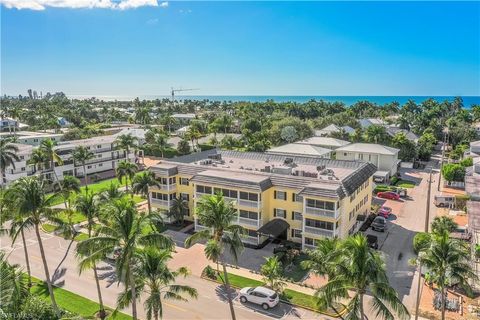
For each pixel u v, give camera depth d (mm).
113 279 41219
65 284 40219
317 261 30266
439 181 77688
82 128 144500
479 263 37688
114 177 91188
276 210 49906
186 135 123500
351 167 56844
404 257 44844
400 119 141000
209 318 33656
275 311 34594
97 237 25297
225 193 50125
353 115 163875
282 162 61312
